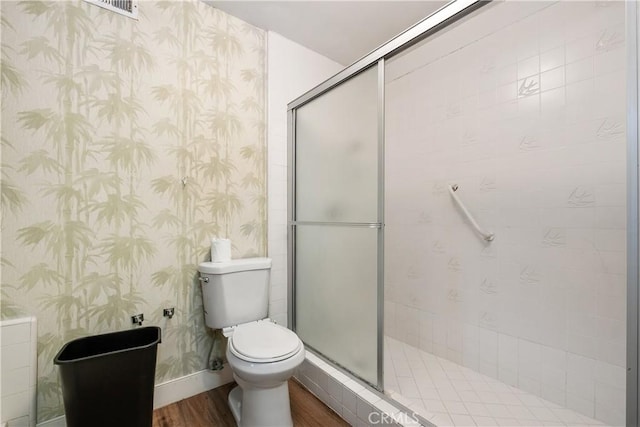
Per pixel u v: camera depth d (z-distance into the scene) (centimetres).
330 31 213
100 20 149
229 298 167
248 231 201
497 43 184
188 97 176
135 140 158
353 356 163
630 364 84
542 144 166
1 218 127
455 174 208
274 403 138
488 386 177
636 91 82
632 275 83
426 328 225
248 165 201
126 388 129
